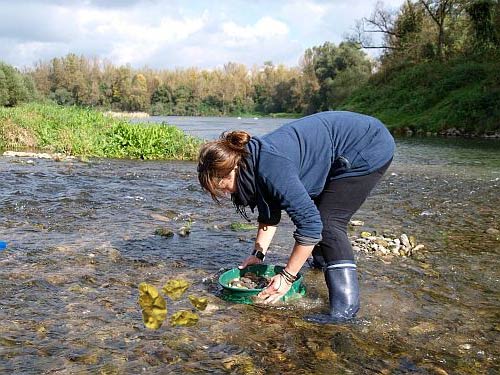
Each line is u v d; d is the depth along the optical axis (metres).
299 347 3.03
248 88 98.31
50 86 83.44
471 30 32.66
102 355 2.85
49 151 14.42
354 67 58.59
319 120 3.40
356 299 3.51
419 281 4.26
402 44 38.41
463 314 3.61
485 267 4.67
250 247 5.11
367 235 5.68
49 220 5.91
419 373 2.78
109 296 3.69
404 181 10.29
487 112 24.94
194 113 93.12
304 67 85.25
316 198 3.61
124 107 88.62
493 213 7.12
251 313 3.51
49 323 3.22
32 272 4.11
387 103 32.44
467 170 12.29
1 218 5.90
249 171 3.16
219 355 2.91
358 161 3.41
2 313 3.34
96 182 8.91
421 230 6.05
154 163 12.66
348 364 2.86
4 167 10.38
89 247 4.88
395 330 3.32
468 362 2.93
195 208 6.98
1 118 15.59
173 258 4.66
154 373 2.69
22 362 2.75
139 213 6.50
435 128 25.92
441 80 30.73
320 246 3.60
